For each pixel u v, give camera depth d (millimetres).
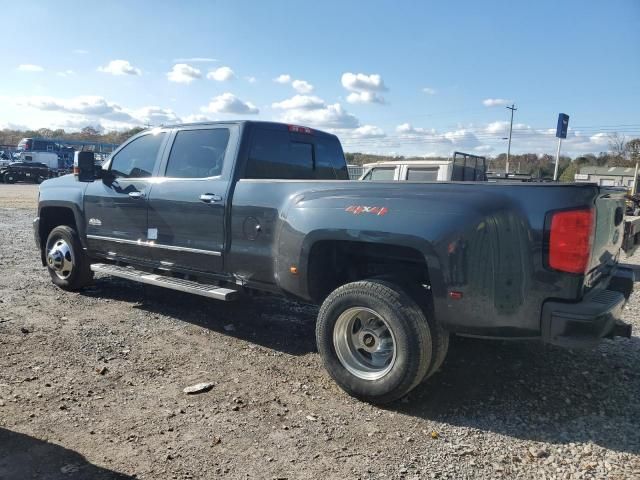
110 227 6145
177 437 3367
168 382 4191
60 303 6316
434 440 3404
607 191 3746
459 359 4742
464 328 3596
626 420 3684
